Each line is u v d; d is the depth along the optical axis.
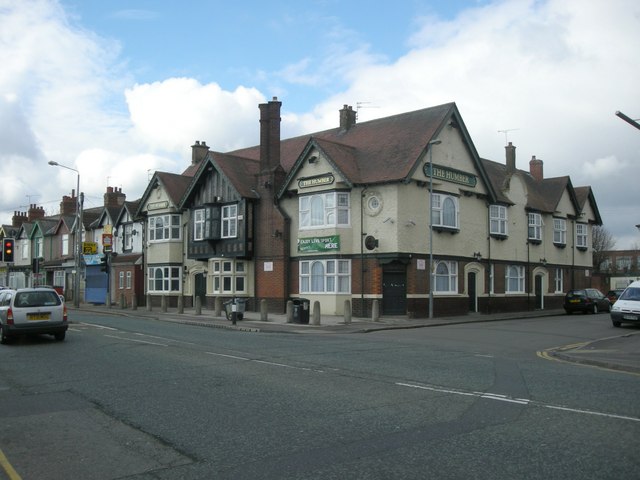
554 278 39.94
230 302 26.00
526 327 24.30
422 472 5.71
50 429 7.62
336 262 28.36
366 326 23.39
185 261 37.19
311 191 29.47
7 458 6.44
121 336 18.89
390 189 27.20
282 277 30.44
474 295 32.19
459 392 9.59
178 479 5.68
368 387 10.06
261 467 5.94
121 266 41.69
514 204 35.59
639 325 24.70
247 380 10.77
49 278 53.62
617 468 5.78
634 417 7.81
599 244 70.94
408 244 27.30
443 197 29.66
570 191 41.88
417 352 15.12
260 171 32.09
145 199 39.12
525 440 6.75
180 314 30.25
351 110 34.41
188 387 10.15
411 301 27.20
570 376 11.25
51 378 11.27
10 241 33.69
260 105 32.12
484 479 5.50
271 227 31.19
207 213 33.28
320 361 13.24
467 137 31.09
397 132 30.34
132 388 10.14
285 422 7.71
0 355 14.50
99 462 6.25
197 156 44.34
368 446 6.59
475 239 32.00
